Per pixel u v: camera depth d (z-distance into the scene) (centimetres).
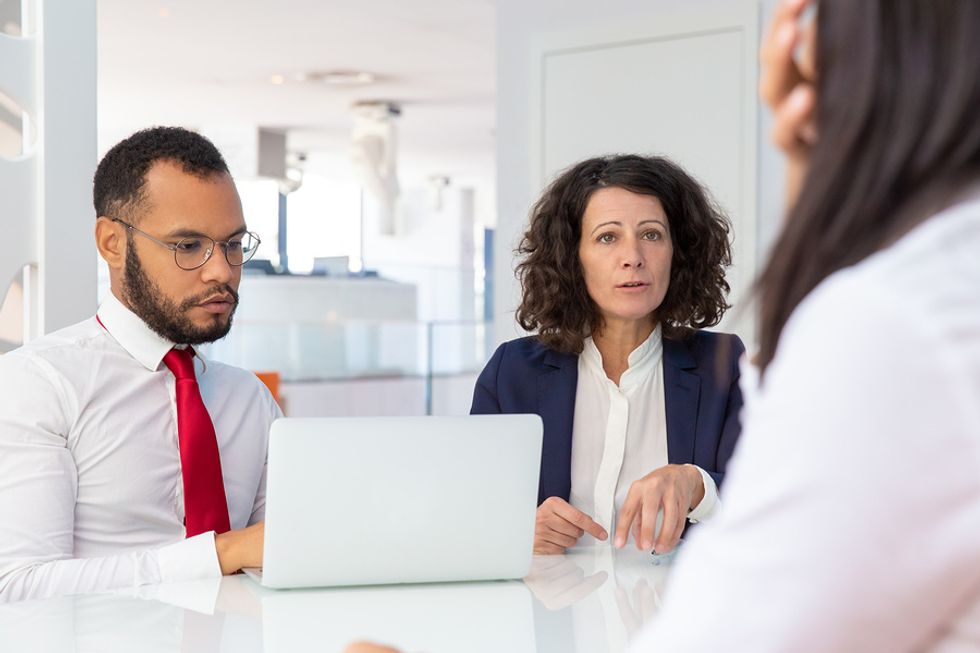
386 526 159
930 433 48
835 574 49
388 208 1113
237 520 215
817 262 56
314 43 836
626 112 488
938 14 53
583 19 499
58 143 262
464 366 889
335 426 156
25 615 144
